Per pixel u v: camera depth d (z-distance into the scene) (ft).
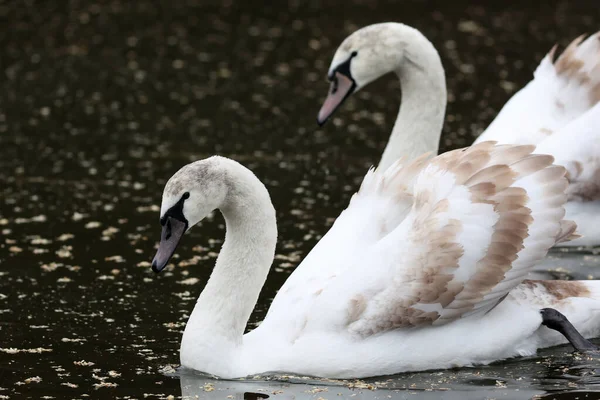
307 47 82.02
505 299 37.37
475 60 78.18
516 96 52.49
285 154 61.57
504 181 36.47
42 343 38.50
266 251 36.50
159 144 63.00
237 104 70.38
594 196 47.39
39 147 62.28
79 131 65.10
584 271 44.60
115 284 44.24
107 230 50.42
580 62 51.37
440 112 49.03
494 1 92.68
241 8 91.76
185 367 36.14
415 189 37.29
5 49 80.69
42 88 72.90
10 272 45.37
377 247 36.55
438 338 36.04
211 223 51.98
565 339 38.32
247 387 34.60
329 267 37.22
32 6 91.04
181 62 78.54
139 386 34.81
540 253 36.68
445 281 35.53
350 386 34.60
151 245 48.67
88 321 40.55
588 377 35.22
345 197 55.01
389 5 92.12
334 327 35.63
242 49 81.51
